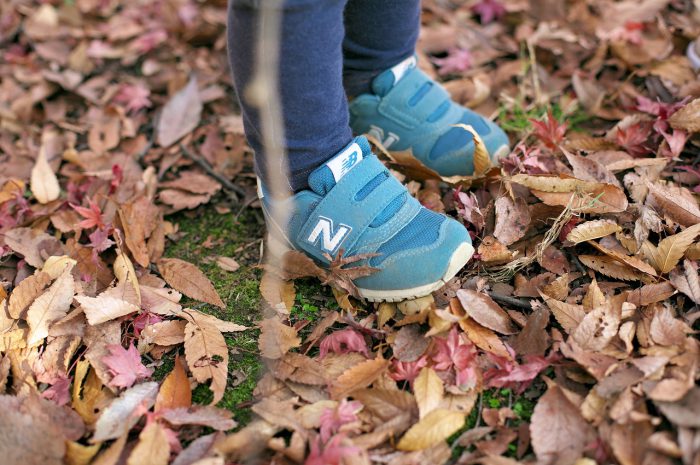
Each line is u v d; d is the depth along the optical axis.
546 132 1.46
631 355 1.09
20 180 1.59
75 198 1.55
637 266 1.19
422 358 1.10
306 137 1.14
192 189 1.55
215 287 1.34
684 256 1.22
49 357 1.15
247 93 1.07
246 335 1.23
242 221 1.50
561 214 1.26
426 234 1.18
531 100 1.75
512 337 1.16
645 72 1.70
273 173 1.16
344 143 1.21
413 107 1.42
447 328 1.11
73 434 1.03
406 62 1.44
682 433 0.94
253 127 1.12
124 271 1.28
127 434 1.02
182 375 1.12
